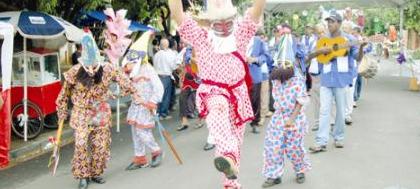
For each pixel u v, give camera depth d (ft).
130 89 22.54
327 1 61.46
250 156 26.23
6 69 26.14
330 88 26.27
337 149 27.09
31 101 32.76
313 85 32.37
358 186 20.72
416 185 20.71
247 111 14.62
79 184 22.13
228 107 13.99
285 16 83.35
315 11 75.77
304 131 20.76
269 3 62.90
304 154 20.99
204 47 14.15
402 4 67.36
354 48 25.84
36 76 32.86
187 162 25.76
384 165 23.79
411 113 38.68
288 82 20.01
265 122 36.04
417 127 33.04
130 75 24.17
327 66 26.04
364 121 35.45
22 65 32.32
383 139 29.43
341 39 25.79
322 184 21.09
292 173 22.82
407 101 45.42
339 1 61.72
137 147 24.75
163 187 21.67
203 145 29.76
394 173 22.45
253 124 32.42
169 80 39.60
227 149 13.43
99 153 22.30
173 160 26.27
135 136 24.67
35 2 35.76
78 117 21.88
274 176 20.80
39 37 31.14
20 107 31.65
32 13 32.27
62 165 26.63
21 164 26.94
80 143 21.68
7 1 37.78
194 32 14.10
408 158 25.02
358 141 28.96
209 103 14.03
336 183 21.18
